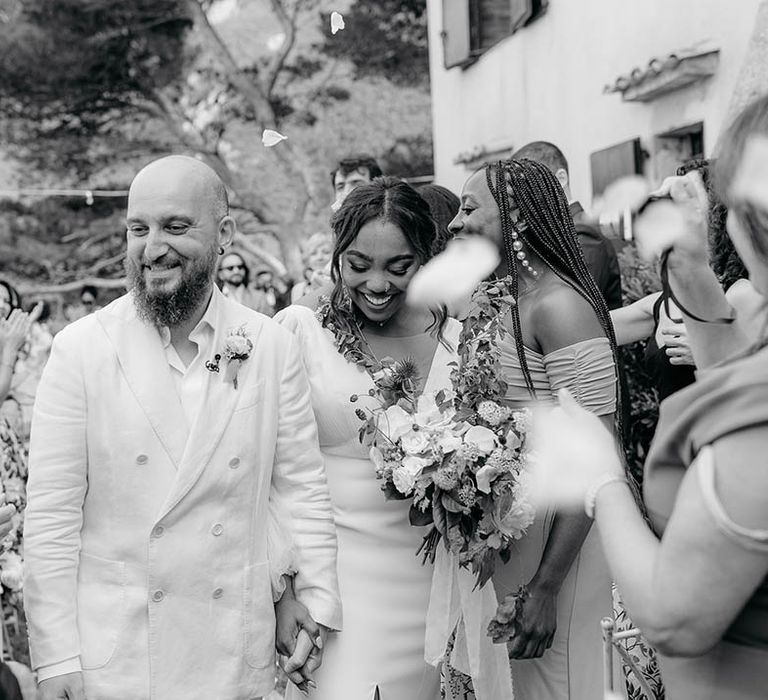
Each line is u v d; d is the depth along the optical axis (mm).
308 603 3066
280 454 3076
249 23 23062
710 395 1736
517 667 3396
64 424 2844
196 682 2857
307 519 3084
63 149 23094
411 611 3348
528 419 3109
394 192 3266
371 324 3412
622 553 1826
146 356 2893
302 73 23250
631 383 4750
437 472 3107
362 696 3254
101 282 22953
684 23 7160
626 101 7824
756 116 1729
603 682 3305
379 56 23062
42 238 23109
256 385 2979
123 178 23328
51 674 2791
